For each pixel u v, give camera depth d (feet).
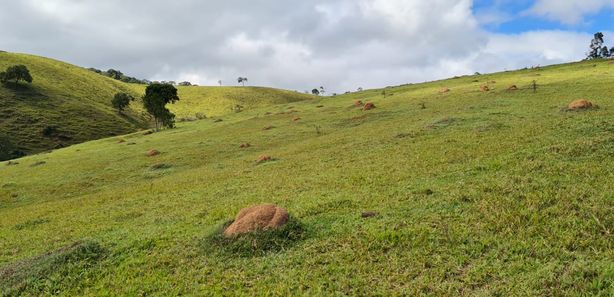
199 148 176.04
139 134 285.23
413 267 36.19
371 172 74.59
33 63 525.75
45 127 378.73
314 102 306.96
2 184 145.69
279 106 315.78
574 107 109.29
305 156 112.47
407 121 147.64
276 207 48.52
